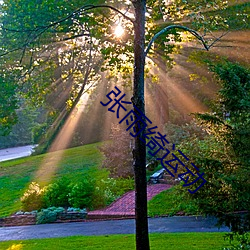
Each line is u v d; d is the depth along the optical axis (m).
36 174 17.33
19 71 11.23
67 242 7.27
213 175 3.78
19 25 11.71
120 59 11.78
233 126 3.77
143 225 4.43
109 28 11.24
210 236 6.71
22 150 35.00
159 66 15.48
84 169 16.67
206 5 10.47
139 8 4.77
